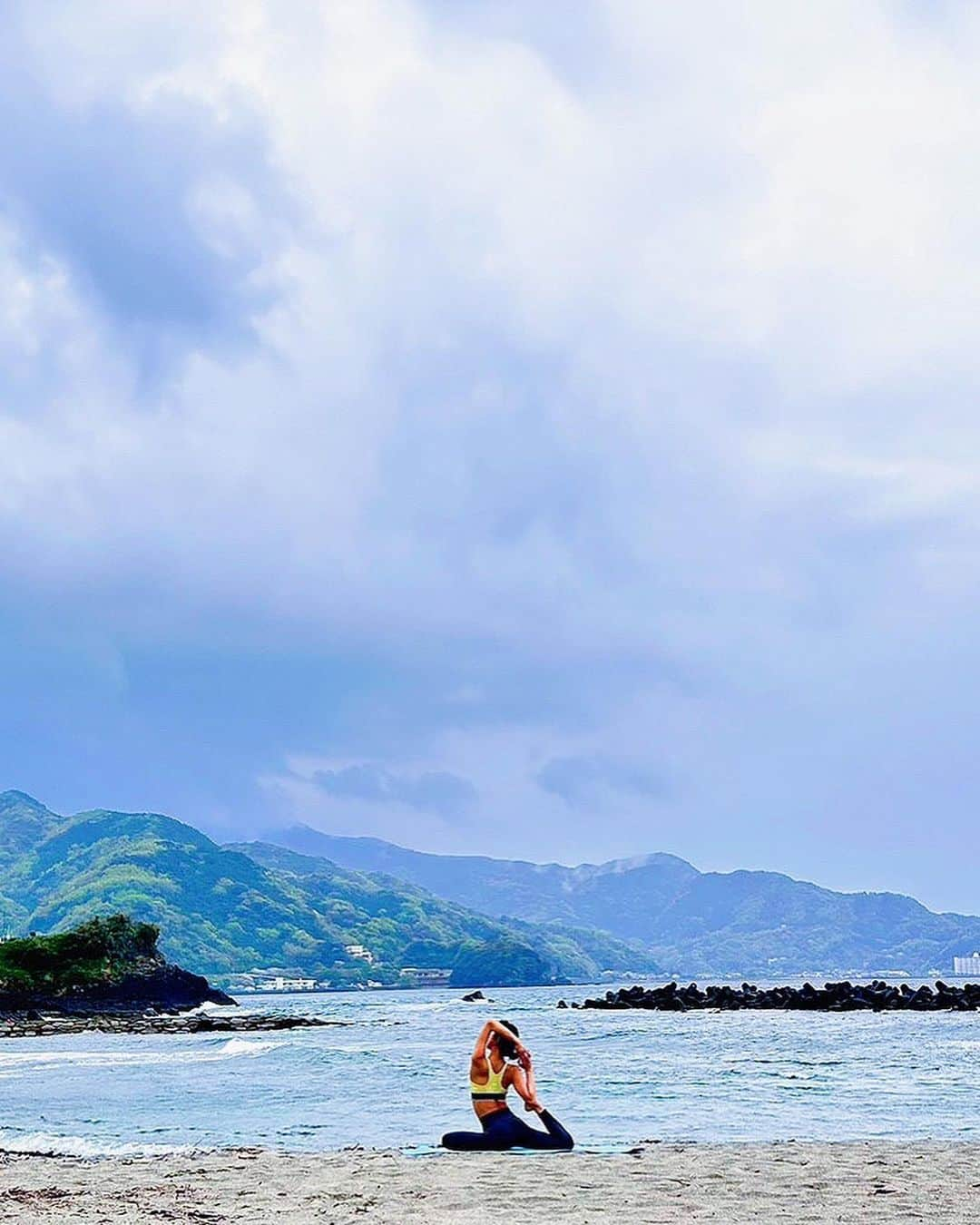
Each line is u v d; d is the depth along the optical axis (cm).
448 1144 2225
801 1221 1491
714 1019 10038
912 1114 3025
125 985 12044
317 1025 10369
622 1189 1736
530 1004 17175
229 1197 1719
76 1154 2348
